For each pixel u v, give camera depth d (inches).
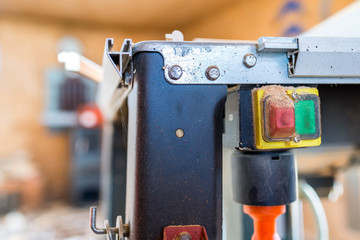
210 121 15.9
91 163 142.4
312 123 16.2
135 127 15.9
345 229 77.6
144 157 15.5
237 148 17.0
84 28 160.1
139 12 146.1
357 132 26.6
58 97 152.9
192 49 15.8
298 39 15.8
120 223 16.3
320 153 32.9
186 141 15.8
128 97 18.2
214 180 15.9
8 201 128.6
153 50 15.5
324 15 34.8
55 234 103.5
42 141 151.9
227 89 16.9
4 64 146.9
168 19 154.0
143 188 15.5
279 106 15.6
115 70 15.6
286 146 16.1
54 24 154.9
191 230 15.6
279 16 92.4
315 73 16.3
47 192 150.9
